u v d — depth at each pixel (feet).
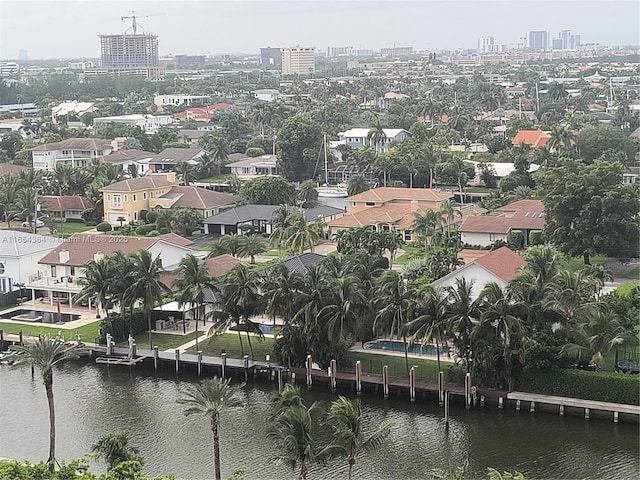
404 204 531.91
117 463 207.31
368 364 302.25
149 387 305.73
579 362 275.59
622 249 400.26
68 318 376.27
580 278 288.92
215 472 218.79
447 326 275.59
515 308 276.41
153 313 358.02
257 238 451.53
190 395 219.41
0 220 579.48
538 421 265.54
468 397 274.16
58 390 303.68
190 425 271.08
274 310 302.04
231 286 311.68
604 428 259.39
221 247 437.99
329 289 295.28
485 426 263.70
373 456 245.04
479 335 275.39
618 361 280.92
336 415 204.13
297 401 209.77
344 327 289.12
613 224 397.80
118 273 333.83
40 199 588.91
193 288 321.11
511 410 272.72
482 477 231.09
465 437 256.73
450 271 384.27
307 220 493.77
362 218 511.40
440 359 305.53
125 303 327.47
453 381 285.43
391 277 301.43
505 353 271.28
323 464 235.61
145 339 345.10
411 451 248.32
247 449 252.42
